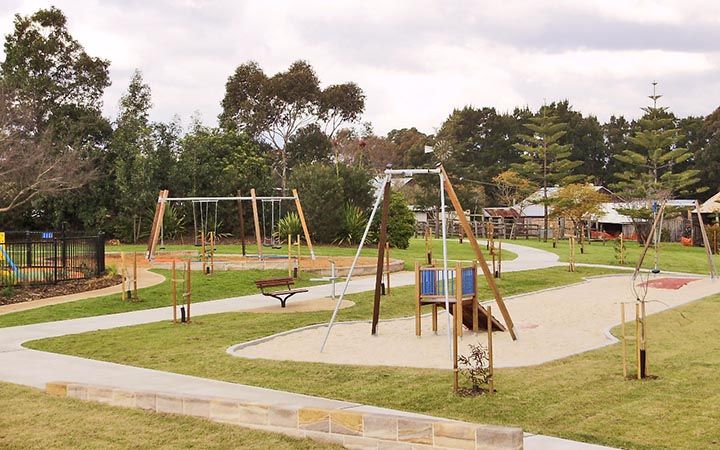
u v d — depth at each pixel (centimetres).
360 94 7212
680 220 6281
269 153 7219
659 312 2012
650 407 985
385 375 1204
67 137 4994
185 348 1499
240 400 958
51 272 2655
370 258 3391
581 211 5859
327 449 846
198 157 4912
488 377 1078
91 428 930
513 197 7819
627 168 9350
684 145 9250
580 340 1568
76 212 4903
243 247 3466
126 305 2164
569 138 9588
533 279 2861
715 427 893
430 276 1642
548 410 980
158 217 3262
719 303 2203
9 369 1303
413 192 7919
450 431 792
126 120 5053
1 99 4256
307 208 4150
